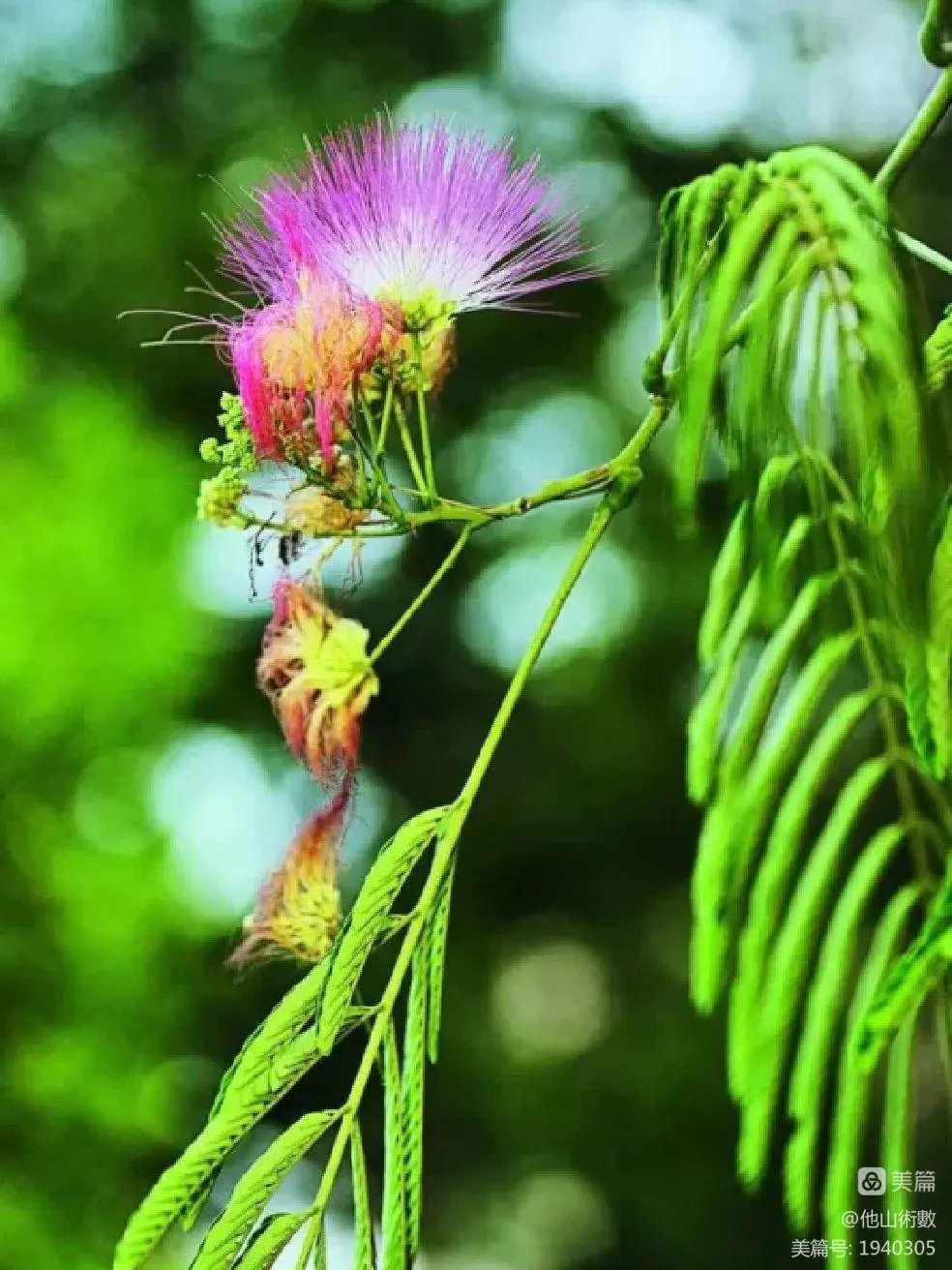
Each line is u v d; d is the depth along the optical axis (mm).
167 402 2982
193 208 3057
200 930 1665
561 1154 2955
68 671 1544
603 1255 2955
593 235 3387
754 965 450
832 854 457
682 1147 2936
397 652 3266
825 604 451
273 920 455
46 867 1546
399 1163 433
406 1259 431
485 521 455
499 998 3240
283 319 456
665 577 3064
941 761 441
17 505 1586
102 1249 1525
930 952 442
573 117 3527
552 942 3268
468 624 3271
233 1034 2184
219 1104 436
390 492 456
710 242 426
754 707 445
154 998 1606
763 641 461
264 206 460
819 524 447
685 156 3484
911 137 460
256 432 453
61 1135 1525
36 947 1542
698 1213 2887
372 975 2318
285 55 3553
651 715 3145
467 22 3582
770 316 410
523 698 3227
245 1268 428
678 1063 2967
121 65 3541
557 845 3191
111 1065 1546
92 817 1603
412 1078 437
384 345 459
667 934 3203
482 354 3295
